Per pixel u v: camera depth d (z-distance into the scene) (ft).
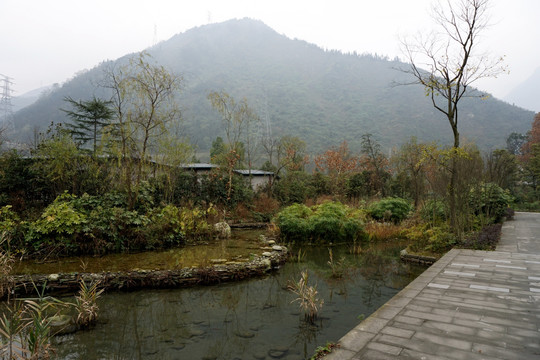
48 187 36.96
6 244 25.71
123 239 30.27
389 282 23.76
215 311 18.02
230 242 35.47
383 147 241.55
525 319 12.19
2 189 35.29
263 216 53.11
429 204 43.75
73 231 27.84
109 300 19.67
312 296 17.24
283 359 12.62
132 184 37.68
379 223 47.09
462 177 32.22
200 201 49.01
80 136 69.31
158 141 41.93
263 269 25.54
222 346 13.84
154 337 14.80
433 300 14.64
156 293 20.95
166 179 45.70
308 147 234.99
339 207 41.55
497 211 48.21
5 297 18.85
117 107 36.06
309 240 39.14
